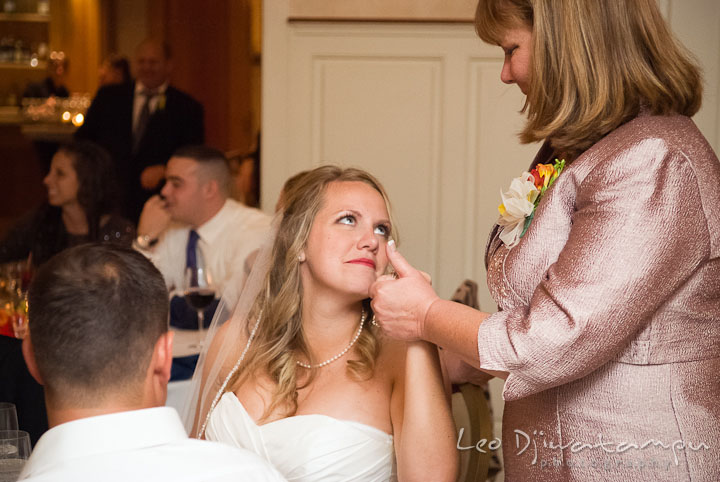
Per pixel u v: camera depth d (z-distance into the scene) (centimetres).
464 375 184
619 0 137
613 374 134
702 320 134
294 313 182
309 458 167
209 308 312
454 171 447
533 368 129
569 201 140
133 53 639
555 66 142
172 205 371
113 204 414
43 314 112
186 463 115
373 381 176
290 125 451
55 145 659
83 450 112
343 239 176
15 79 675
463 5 436
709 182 130
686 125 136
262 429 173
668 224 126
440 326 141
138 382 116
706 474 132
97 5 633
